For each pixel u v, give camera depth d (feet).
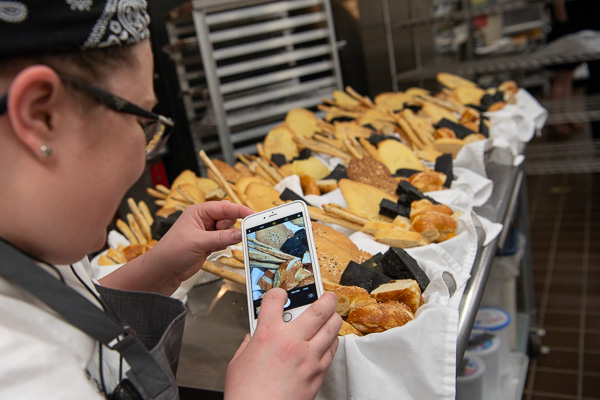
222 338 2.88
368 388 2.18
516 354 5.51
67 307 1.52
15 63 1.29
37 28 1.27
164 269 2.40
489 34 14.53
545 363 6.29
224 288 3.40
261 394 1.59
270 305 1.88
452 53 11.78
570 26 10.30
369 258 3.02
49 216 1.40
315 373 1.73
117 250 3.75
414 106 6.25
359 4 9.70
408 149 4.76
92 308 1.57
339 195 3.97
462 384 4.10
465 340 2.52
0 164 1.33
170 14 7.25
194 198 4.05
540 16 14.29
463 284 2.87
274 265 2.18
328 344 1.81
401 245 3.15
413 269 2.73
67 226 1.44
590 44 8.55
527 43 13.47
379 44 10.23
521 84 14.85
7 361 1.27
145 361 1.67
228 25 7.23
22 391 1.27
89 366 1.61
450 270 2.94
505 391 4.87
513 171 4.82
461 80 7.39
